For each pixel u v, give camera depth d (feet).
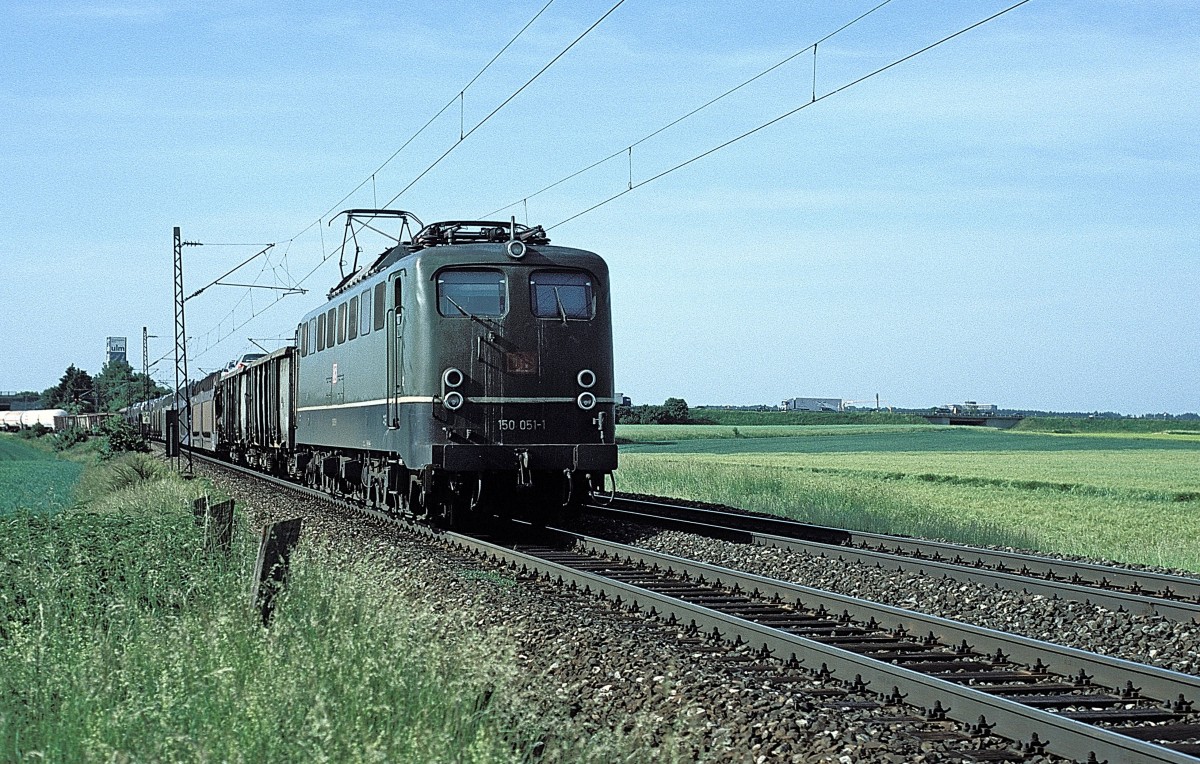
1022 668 29.48
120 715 19.24
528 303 56.90
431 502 59.67
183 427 194.39
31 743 19.33
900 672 25.94
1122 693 26.63
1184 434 411.54
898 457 209.87
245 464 135.03
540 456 55.83
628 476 116.16
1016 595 40.29
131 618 28.48
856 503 81.56
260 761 17.89
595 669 28.53
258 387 114.52
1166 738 23.21
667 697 25.23
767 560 50.19
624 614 37.24
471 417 55.47
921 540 55.47
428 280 56.08
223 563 37.35
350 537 56.44
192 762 17.76
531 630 33.30
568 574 43.45
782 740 22.66
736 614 37.96
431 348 55.62
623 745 20.42
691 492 97.04
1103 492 117.70
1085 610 37.35
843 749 21.97
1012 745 22.76
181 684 20.45
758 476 111.86
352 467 72.84
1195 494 112.98
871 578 44.78
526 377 56.49
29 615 30.30
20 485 127.34
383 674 21.74
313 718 18.07
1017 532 67.00
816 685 27.78
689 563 45.57
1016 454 230.07
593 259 58.95
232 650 23.80
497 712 22.18
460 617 31.81
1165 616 35.88
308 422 84.43
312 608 28.66
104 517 50.26
